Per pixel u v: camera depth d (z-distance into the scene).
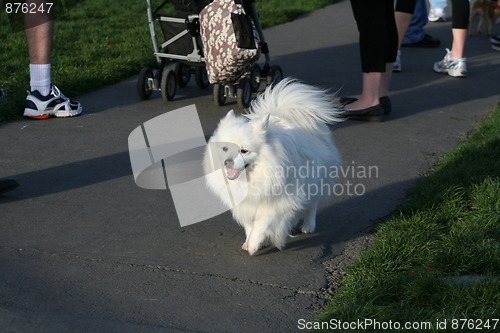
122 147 5.81
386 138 6.23
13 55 9.07
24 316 3.13
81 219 4.34
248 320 3.21
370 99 6.73
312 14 14.11
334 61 9.55
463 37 8.69
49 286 3.45
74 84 7.56
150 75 7.28
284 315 3.27
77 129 6.26
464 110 7.25
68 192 4.79
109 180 5.05
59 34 10.48
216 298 3.40
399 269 3.66
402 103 7.50
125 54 9.27
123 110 6.93
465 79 8.71
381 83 6.97
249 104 7.06
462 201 4.58
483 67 9.46
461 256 3.69
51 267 3.66
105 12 13.04
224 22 6.27
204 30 6.46
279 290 3.53
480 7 12.05
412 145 6.05
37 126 6.32
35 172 5.17
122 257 3.82
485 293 3.27
